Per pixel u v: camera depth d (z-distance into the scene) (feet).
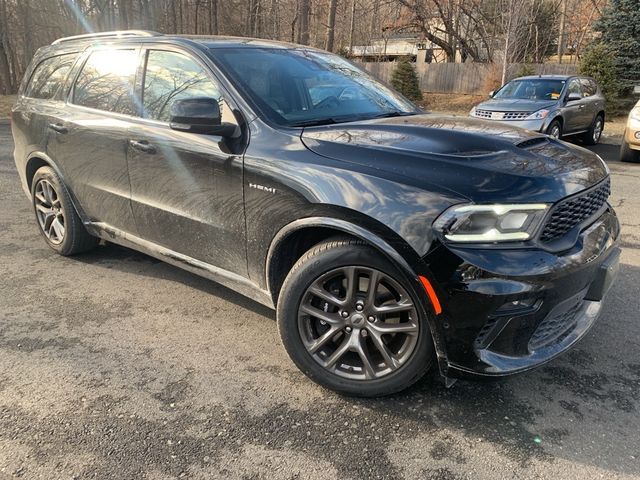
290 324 9.34
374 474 7.57
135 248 13.34
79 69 14.51
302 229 9.30
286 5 99.19
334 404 9.12
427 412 8.91
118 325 11.79
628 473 7.59
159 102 11.88
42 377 9.77
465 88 88.69
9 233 17.98
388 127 10.09
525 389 9.55
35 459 7.73
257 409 8.96
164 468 7.62
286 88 11.30
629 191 25.31
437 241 7.86
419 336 8.49
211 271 11.29
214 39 12.28
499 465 7.75
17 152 16.57
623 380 9.84
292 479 7.47
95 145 13.23
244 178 9.86
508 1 67.00
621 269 15.12
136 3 101.76
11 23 105.50
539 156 9.09
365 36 109.09
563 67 76.89
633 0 65.16
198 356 10.59
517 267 7.76
